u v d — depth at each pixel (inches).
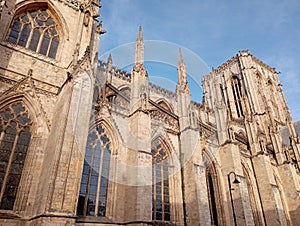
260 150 2486.5
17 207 1112.8
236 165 2066.9
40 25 1641.2
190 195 1653.5
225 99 4160.9
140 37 1993.1
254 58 4660.4
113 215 1325.0
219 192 1993.1
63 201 1037.2
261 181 2349.9
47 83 1466.5
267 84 4601.4
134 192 1349.7
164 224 1476.4
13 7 1517.0
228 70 4530.0
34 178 1195.9
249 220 1841.8
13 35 1491.1
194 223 1550.2
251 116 2758.4
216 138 2268.7
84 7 1824.6
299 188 2632.9
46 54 1584.6
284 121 4320.9
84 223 1198.9
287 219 2474.2
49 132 1342.3
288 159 2748.5
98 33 1883.6
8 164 1173.1
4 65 1359.5
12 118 1269.7
